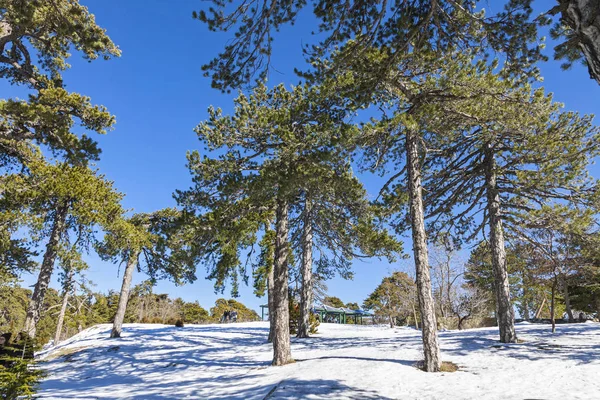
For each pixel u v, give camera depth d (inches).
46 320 1590.8
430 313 461.1
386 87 465.1
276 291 570.9
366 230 589.3
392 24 232.1
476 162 689.0
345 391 353.1
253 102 610.2
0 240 674.2
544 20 215.5
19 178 685.9
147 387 476.7
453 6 222.2
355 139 458.3
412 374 421.7
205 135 575.5
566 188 574.9
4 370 343.3
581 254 663.8
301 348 722.8
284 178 467.8
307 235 853.8
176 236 592.7
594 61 74.7
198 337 971.3
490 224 649.6
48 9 394.0
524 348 546.0
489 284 1249.4
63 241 741.9
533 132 540.1
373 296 1830.7
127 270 1027.3
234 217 562.9
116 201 777.6
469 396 330.6
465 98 474.0
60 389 489.1
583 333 653.9
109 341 914.7
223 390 404.8
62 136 479.8
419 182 510.6
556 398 314.3
